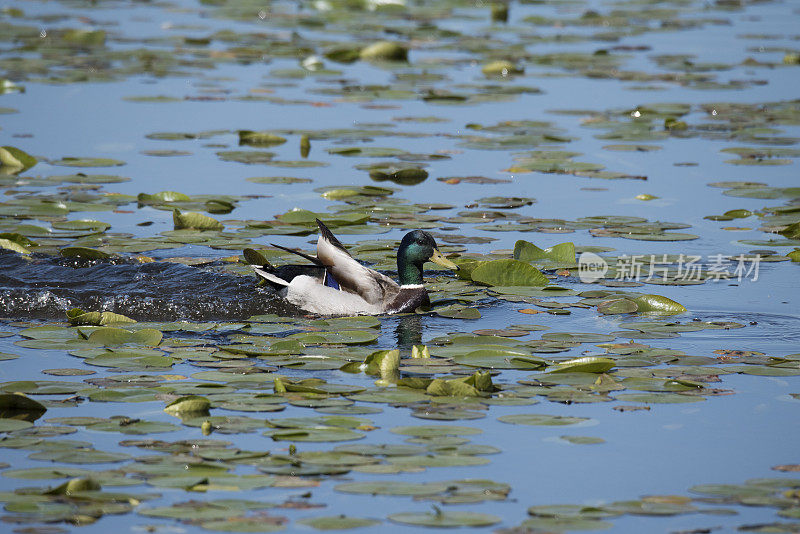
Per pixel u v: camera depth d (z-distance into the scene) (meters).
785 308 13.23
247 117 22.47
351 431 9.10
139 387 10.04
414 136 21.09
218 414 9.45
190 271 14.21
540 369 10.91
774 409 10.07
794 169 19.28
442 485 8.22
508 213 16.91
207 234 15.45
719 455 9.05
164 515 7.59
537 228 16.08
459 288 14.12
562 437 9.30
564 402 10.01
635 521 7.79
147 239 15.08
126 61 26.80
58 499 7.80
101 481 8.05
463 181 18.39
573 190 18.25
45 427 9.13
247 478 8.10
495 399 9.99
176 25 31.80
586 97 24.64
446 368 10.84
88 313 12.20
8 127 21.12
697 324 12.59
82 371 10.61
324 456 8.56
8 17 32.19
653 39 30.86
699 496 8.21
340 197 17.41
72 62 26.08
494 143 20.27
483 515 7.70
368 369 10.79
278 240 15.67
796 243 15.76
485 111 23.25
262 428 9.14
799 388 10.61
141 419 9.39
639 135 21.23
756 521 7.80
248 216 16.62
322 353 11.29
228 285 13.80
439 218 16.56
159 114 22.50
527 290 13.94
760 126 21.89
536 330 12.41
